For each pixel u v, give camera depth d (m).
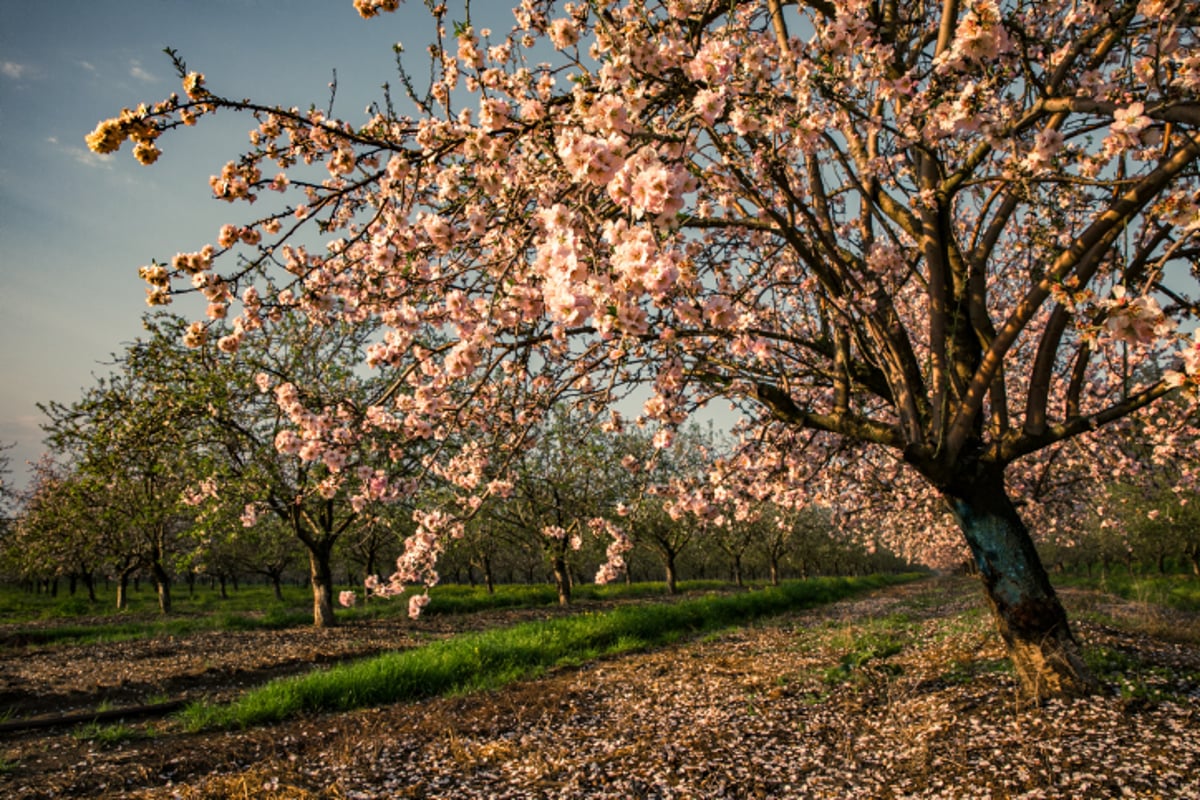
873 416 11.18
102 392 15.88
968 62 4.57
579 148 2.84
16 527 28.95
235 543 31.66
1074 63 5.87
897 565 83.69
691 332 4.96
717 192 5.55
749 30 5.61
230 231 3.99
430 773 6.19
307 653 13.73
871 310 6.11
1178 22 4.38
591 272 3.33
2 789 6.23
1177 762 4.61
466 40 4.04
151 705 9.44
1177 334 3.45
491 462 6.33
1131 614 13.59
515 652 11.85
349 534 22.45
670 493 7.39
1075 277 4.04
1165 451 9.51
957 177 5.73
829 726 6.49
